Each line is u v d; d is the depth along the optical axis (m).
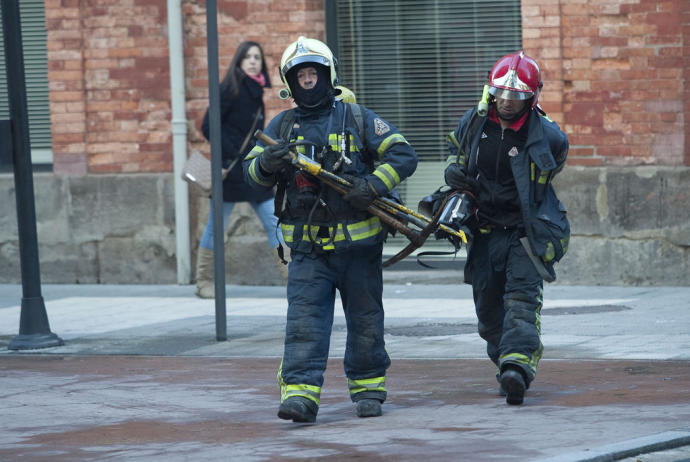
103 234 20.42
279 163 9.70
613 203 18.12
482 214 10.45
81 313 17.39
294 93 9.95
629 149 18.11
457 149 10.72
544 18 18.38
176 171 19.81
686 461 8.22
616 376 11.42
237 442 9.18
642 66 17.97
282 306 17.39
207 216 19.95
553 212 10.32
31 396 11.59
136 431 9.80
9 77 14.51
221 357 13.62
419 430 9.32
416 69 19.66
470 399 10.64
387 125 9.97
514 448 8.53
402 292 18.67
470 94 19.44
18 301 18.92
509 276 10.35
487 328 10.91
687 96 17.75
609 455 8.19
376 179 9.73
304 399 9.71
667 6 17.77
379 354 10.11
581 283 18.39
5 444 9.47
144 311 17.36
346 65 19.92
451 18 19.39
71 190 20.52
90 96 20.41
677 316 15.07
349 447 8.80
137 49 20.14
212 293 18.36
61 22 20.42
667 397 10.31
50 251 20.67
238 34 19.81
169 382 12.16
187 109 19.91
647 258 18.02
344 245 9.79
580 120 18.33
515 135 10.29
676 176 17.78
